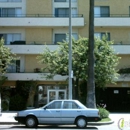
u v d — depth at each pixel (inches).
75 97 994.7
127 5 1332.4
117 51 1249.4
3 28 1321.4
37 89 1259.2
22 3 1346.0
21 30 1320.1
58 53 1001.5
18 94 1182.9
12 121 703.7
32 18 1270.9
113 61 981.2
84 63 935.7
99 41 994.7
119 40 1315.2
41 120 604.1
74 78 1079.6
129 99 1273.4
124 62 1285.7
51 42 1301.7
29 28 1312.7
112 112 1176.8
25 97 1215.6
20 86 1214.9
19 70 1280.8
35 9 1323.8
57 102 619.5
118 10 1330.0
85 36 1296.8
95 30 1311.5
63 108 611.5
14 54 1139.9
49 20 1270.9
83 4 1317.7
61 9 1341.0
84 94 1176.2
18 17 1273.4
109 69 972.6
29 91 1214.9
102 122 687.1
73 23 1267.2
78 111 604.4
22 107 1166.3
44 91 1263.5
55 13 1337.4
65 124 607.5
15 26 1283.2
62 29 1312.7
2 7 1341.0
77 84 1002.1
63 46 1002.7
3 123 693.3
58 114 604.1
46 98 1259.2
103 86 1037.2
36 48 1243.8
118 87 1274.6
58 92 1262.3
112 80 1019.9
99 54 960.3
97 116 601.3
